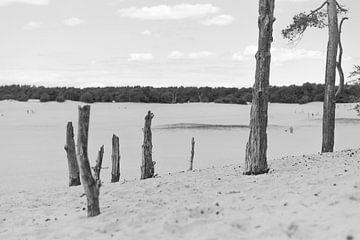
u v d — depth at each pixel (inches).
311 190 365.7
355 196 315.0
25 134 2413.9
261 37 518.9
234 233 296.0
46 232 360.2
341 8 836.6
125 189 513.0
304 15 866.1
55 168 1158.3
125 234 325.1
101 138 2145.7
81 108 380.8
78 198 508.7
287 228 282.8
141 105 5940.0
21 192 609.9
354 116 3602.4
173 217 345.4
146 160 672.4
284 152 1553.9
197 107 5639.8
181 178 561.3
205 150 1635.1
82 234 340.8
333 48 767.1
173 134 2363.4
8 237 357.7
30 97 6865.2
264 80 519.8
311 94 6205.7
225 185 465.4
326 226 272.1
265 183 445.1
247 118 3909.9
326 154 673.0
